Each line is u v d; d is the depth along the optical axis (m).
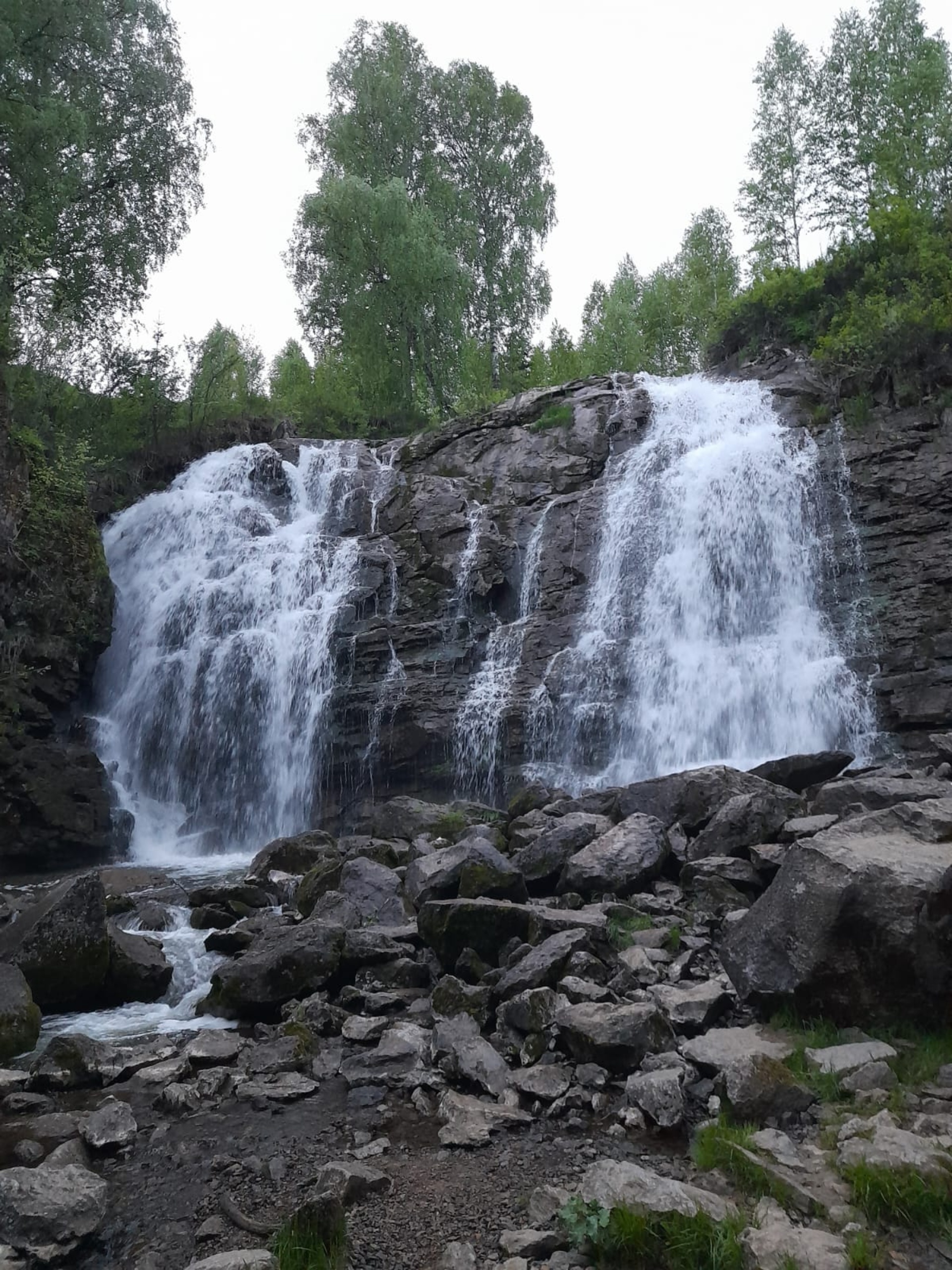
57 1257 4.42
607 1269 4.06
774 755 16.88
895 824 7.00
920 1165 4.31
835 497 18.98
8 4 23.84
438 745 19.39
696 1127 5.21
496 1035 6.59
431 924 8.06
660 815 10.39
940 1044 5.65
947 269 22.83
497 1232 4.41
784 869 6.59
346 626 21.34
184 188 30.11
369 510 24.98
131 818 19.22
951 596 16.88
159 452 28.92
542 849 9.51
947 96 31.50
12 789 17.44
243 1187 5.02
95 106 27.91
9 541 19.48
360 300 35.12
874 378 20.58
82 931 8.59
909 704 15.93
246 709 21.16
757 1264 3.89
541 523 22.45
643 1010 6.04
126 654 23.31
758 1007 6.41
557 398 25.58
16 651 19.27
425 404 38.22
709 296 45.06
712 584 19.64
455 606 21.94
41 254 23.84
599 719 18.70
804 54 35.12
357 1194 4.79
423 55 41.78
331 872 10.42
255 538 24.42
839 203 34.16
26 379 24.92
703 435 22.16
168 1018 8.16
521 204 42.00
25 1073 6.84
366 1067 6.47
